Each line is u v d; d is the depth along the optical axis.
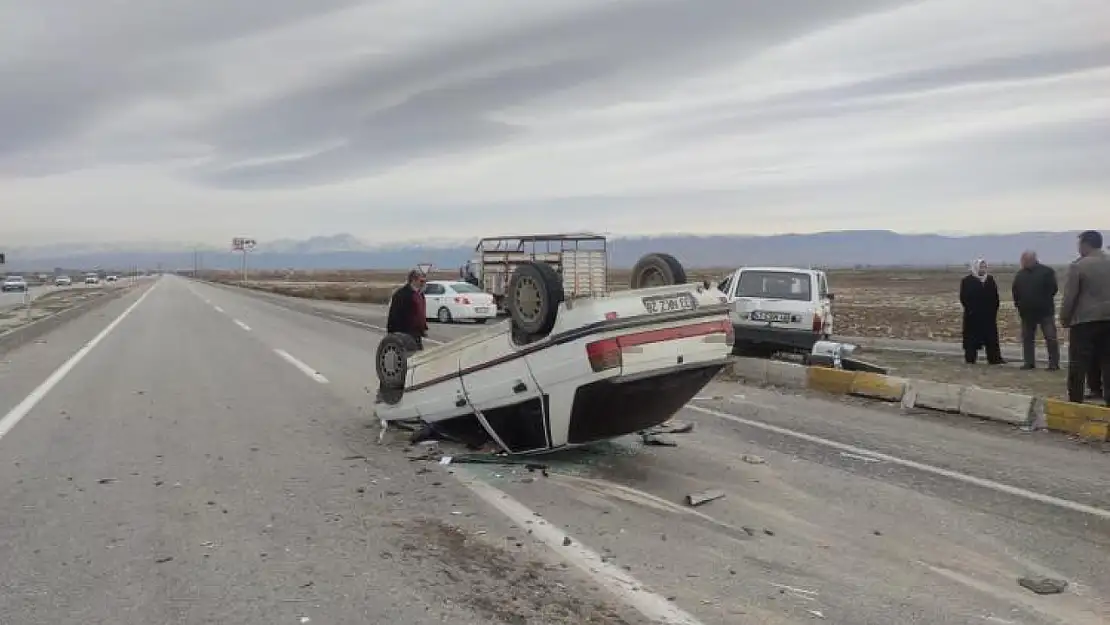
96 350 17.67
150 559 4.72
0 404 10.30
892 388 10.53
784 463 7.12
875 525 5.40
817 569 4.60
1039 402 8.84
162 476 6.64
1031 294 13.64
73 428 8.70
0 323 26.06
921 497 6.07
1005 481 6.54
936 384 9.95
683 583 4.37
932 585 4.38
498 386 6.91
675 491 6.21
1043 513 5.67
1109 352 9.27
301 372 13.77
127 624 3.85
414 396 7.93
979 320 14.59
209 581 4.38
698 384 6.75
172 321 28.17
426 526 5.34
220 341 20.00
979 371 13.67
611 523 5.42
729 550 4.90
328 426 8.88
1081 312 9.27
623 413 6.56
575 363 6.19
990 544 5.03
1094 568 4.64
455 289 28.88
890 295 57.28
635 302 6.29
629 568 4.58
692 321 6.52
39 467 6.94
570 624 3.84
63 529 5.27
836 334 22.86
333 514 5.61
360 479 6.57
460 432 7.81
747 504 5.88
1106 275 9.12
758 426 8.88
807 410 9.97
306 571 4.53
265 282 119.19
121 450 7.62
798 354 15.84
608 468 6.93
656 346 6.27
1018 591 4.31
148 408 10.02
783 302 14.76
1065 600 4.20
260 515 5.58
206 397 10.95
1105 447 7.89
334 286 83.50
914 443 8.02
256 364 14.97
